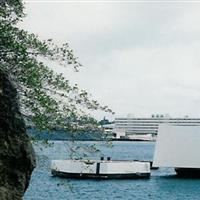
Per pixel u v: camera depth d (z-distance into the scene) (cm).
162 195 5547
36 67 1231
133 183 6544
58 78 1266
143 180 6894
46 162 1384
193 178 7075
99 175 6712
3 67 1173
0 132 1069
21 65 1223
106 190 5759
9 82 1103
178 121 18150
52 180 6050
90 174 6662
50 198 4747
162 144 6988
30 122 1256
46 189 5303
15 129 1096
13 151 1081
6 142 1073
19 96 1233
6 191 1051
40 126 1238
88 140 1352
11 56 1223
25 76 1220
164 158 6981
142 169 7019
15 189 1077
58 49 1298
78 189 5672
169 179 7019
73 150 1311
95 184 6256
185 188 6138
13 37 1224
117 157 14475
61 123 1274
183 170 7138
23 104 1239
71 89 1290
